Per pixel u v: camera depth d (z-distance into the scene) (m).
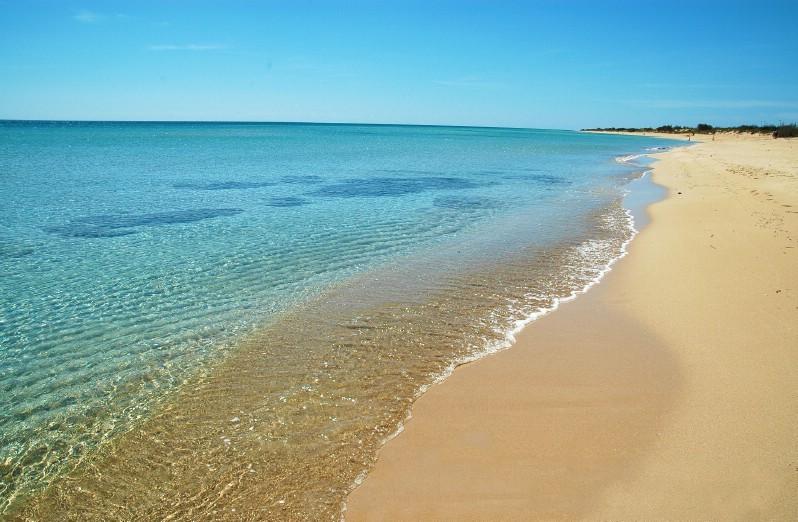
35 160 38.81
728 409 5.56
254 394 6.34
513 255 12.67
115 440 5.47
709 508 4.16
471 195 23.12
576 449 5.08
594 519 4.14
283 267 11.63
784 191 19.92
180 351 7.50
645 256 12.23
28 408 6.06
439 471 4.86
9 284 10.33
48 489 4.77
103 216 17.42
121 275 10.99
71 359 7.26
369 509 4.40
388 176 30.33
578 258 12.36
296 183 26.64
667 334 7.70
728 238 13.04
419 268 11.55
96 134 94.50
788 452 4.76
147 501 4.59
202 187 24.81
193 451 5.26
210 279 10.77
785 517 4.00
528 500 4.41
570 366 6.88
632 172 34.47
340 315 8.84
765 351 6.81
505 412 5.83
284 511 4.41
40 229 15.35
